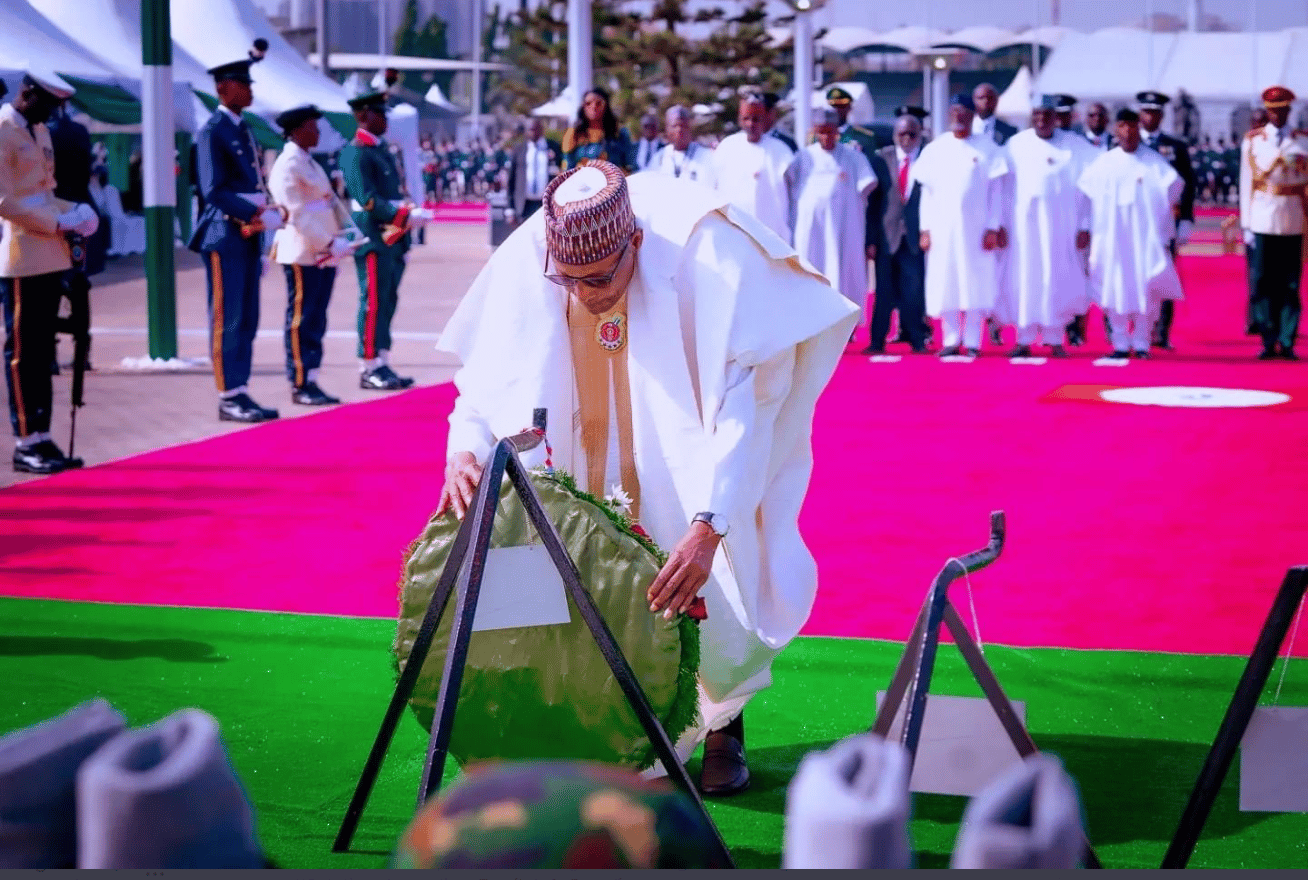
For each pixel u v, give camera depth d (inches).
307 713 177.8
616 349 143.6
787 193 581.3
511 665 127.8
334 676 192.4
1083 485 317.7
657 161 637.9
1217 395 452.1
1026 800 46.0
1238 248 1125.1
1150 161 544.4
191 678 190.9
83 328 331.9
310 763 161.0
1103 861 135.4
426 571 130.1
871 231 585.3
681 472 141.9
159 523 282.0
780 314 142.6
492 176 2326.5
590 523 128.0
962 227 553.9
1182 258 1058.7
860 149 590.9
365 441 373.7
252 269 404.8
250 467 338.0
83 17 698.2
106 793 45.0
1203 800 105.4
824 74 2407.7
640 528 134.0
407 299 779.4
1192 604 226.7
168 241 513.3
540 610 122.7
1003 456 352.8
